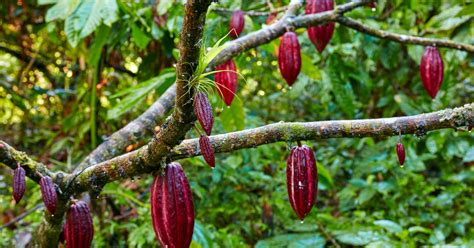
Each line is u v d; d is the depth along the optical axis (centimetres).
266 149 325
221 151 105
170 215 96
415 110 348
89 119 352
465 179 417
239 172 339
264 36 184
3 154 104
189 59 84
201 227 204
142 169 103
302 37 295
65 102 491
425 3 319
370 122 99
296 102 491
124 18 270
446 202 339
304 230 302
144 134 174
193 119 89
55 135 391
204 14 80
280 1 304
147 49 340
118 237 305
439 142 315
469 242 281
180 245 98
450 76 297
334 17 193
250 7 291
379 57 318
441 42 200
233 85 176
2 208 403
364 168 373
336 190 419
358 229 286
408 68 369
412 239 284
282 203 311
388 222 281
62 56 488
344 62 317
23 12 429
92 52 270
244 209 337
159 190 98
